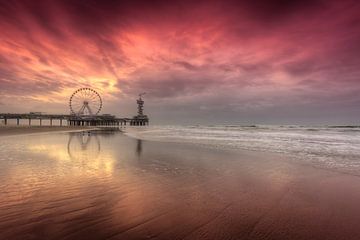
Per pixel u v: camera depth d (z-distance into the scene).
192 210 5.69
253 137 32.47
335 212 5.73
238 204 6.19
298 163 12.16
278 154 15.33
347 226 4.95
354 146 19.94
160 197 6.59
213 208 5.87
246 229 4.74
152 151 16.66
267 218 5.30
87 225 4.73
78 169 9.95
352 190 7.59
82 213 5.32
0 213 5.23
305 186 8.00
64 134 37.66
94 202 6.05
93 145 20.61
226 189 7.54
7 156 13.16
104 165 11.03
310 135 36.59
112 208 5.67
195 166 11.23
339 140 26.20
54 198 6.27
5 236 4.20
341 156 14.46
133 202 6.14
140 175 9.13
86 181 8.05
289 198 6.77
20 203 5.87
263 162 12.43
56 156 13.48
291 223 5.07
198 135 38.38
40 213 5.27
